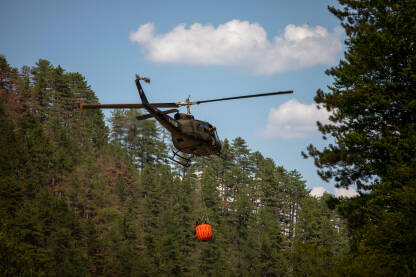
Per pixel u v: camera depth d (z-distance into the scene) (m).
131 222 68.88
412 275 12.95
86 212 69.44
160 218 73.06
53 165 72.50
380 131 19.58
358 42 20.30
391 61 18.78
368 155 19.42
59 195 70.50
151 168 80.69
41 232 56.16
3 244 34.81
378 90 18.94
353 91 19.91
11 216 54.38
